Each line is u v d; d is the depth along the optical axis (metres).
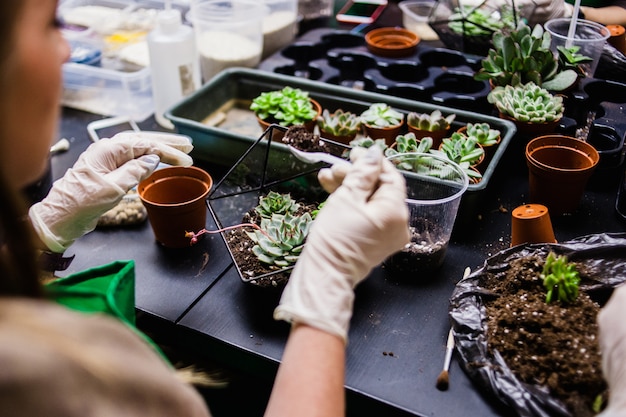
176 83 1.62
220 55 1.74
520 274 1.00
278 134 1.45
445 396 0.91
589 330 0.91
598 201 1.33
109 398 0.51
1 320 0.49
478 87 1.68
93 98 1.73
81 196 1.00
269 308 1.07
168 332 1.08
